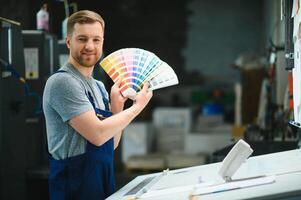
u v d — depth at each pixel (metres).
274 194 1.38
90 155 1.98
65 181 1.99
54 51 3.57
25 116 3.21
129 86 2.07
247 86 4.99
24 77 3.14
